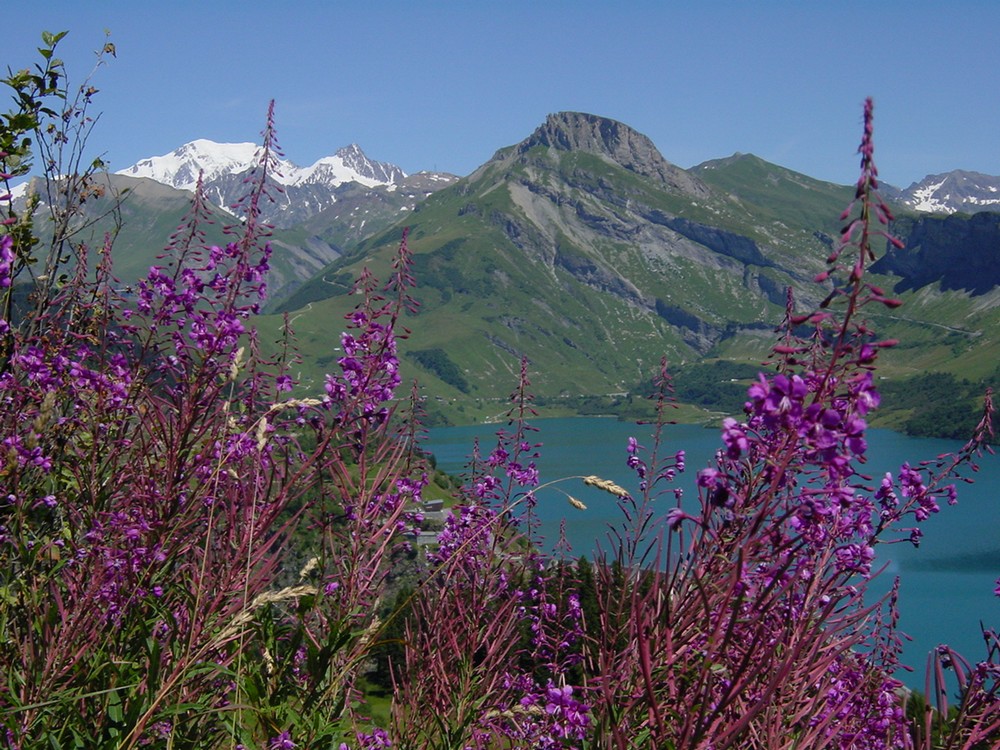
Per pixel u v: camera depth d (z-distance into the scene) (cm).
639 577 445
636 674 416
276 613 535
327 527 537
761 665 356
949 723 474
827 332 322
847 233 295
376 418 568
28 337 597
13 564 493
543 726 547
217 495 507
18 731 393
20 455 488
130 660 438
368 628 469
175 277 557
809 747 435
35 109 722
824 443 310
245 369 545
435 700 592
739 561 342
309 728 435
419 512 635
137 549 470
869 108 290
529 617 717
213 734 470
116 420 558
